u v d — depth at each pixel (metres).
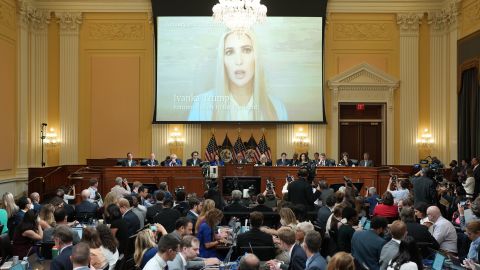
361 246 6.47
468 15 17.69
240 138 19.73
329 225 7.98
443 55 19.56
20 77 18.30
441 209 10.79
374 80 19.80
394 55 19.92
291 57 19.58
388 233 7.12
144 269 5.24
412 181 11.26
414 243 5.20
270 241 6.84
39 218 8.46
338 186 14.17
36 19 19.50
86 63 19.81
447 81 19.33
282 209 7.73
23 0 18.30
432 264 6.30
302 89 19.59
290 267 5.78
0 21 16.78
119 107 19.84
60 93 19.66
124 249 7.59
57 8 19.66
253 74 19.55
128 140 19.83
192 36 19.58
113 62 19.84
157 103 19.56
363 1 19.83
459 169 15.87
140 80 19.86
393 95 19.88
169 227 8.34
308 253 5.39
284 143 19.78
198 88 19.58
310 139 19.73
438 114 19.75
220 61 19.58
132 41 19.84
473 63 16.89
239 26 14.20
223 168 16.59
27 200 9.12
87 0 19.72
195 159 17.78
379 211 8.96
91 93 19.81
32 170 17.02
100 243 6.20
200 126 19.73
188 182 16.20
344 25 19.94
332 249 7.61
